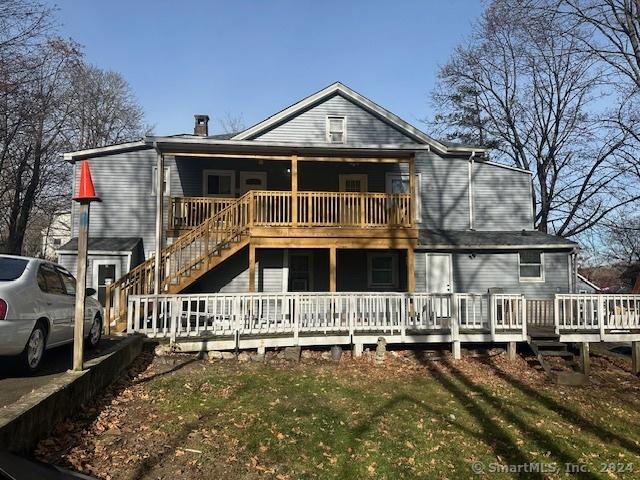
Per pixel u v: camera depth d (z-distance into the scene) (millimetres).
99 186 17797
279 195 15352
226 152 15078
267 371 10383
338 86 18797
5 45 19734
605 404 9688
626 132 26359
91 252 16062
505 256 18391
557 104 30547
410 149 15562
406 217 15789
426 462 6188
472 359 12773
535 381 11156
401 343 12852
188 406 7379
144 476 4883
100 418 6293
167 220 17172
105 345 9602
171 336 11180
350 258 18328
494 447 6941
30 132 24359
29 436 4684
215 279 17062
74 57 26156
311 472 5527
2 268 6828
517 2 21125
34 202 30094
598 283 48312
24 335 6398
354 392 9164
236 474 5227
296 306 12047
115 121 41531
